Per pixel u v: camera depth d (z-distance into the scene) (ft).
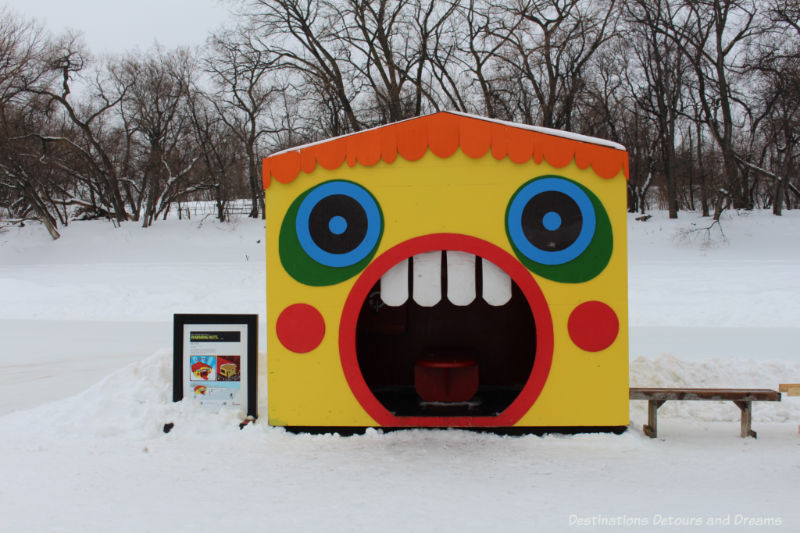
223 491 12.30
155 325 43.78
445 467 13.56
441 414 16.37
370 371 20.03
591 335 15.61
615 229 15.66
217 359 17.26
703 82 102.32
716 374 21.29
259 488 12.43
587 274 15.66
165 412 16.87
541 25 93.30
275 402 16.33
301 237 16.16
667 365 21.59
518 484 12.48
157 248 90.07
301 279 16.17
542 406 15.76
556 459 14.02
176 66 114.62
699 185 130.93
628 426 16.19
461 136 15.92
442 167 15.96
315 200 16.15
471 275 16.46
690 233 85.15
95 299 53.88
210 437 16.02
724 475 13.01
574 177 15.72
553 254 15.67
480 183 15.89
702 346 31.81
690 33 100.99
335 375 16.14
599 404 15.66
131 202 117.60
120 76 113.80
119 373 19.21
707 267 63.98
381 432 15.94
